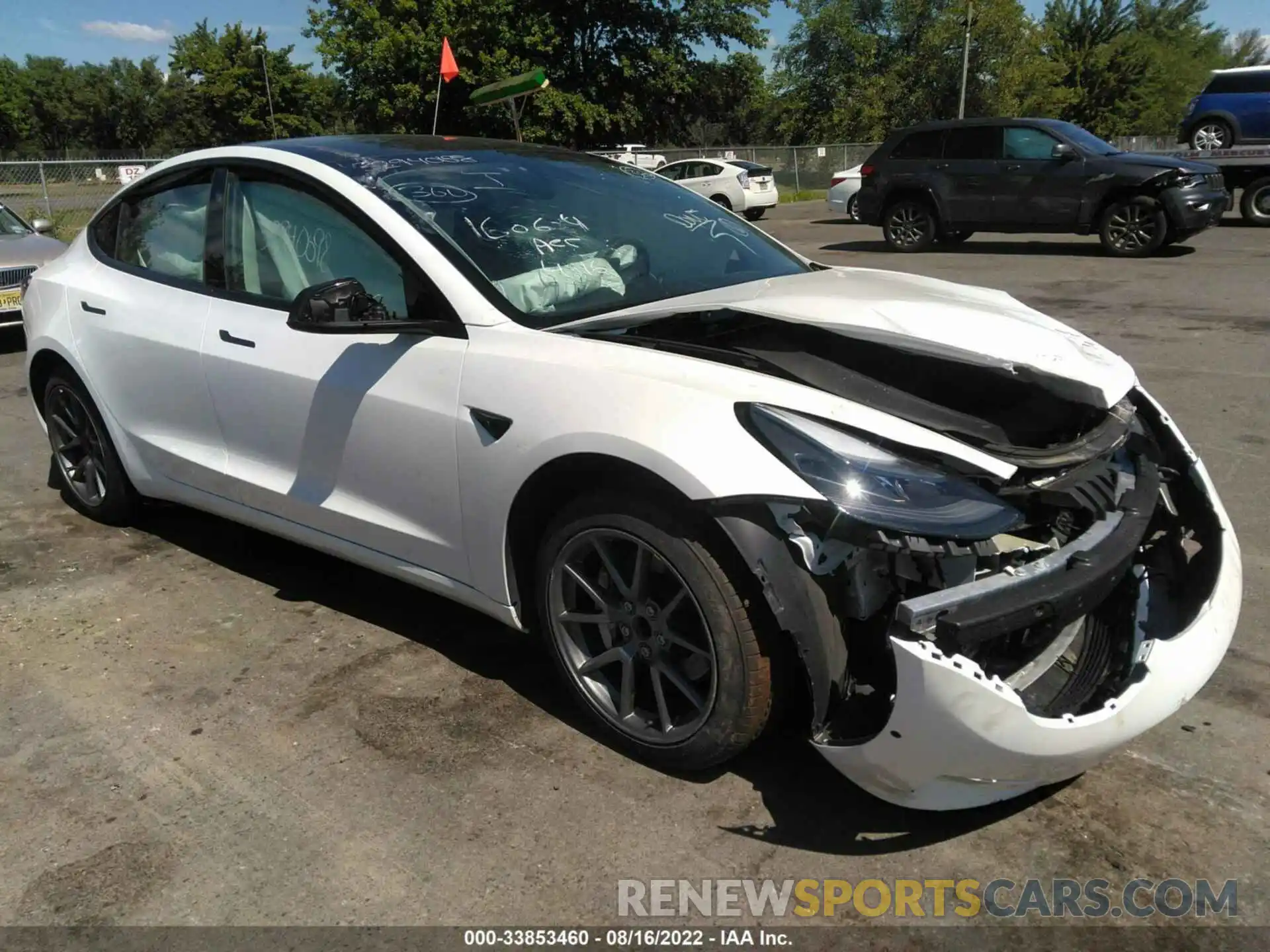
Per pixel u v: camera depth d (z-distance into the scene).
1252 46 82.44
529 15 32.59
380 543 3.08
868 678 2.24
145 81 75.06
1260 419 5.43
